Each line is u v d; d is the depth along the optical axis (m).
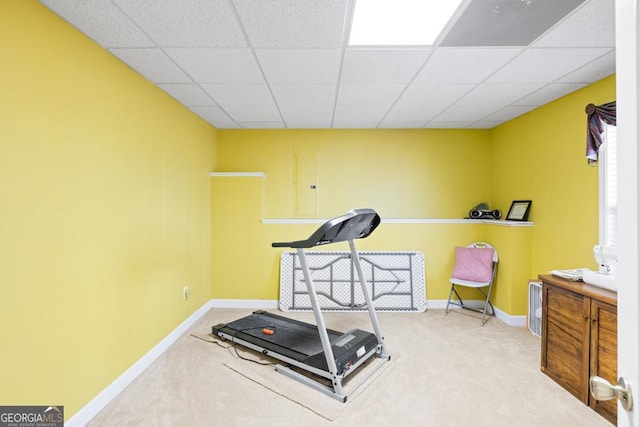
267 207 4.23
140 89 2.47
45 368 1.63
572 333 2.12
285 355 2.45
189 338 3.06
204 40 1.98
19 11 1.50
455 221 3.96
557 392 2.16
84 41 1.90
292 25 1.82
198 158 3.60
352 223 2.35
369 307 2.68
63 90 1.75
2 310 1.43
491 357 2.67
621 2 0.63
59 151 1.72
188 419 1.90
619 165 0.64
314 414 1.94
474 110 3.38
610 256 2.03
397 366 2.52
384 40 1.99
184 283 3.22
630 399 0.61
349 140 4.22
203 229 3.73
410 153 4.22
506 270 3.46
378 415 1.93
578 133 2.78
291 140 4.21
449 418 1.90
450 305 3.98
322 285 3.92
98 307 2.00
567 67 2.35
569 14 1.72
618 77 0.64
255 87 2.75
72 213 1.80
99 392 2.00
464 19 1.77
